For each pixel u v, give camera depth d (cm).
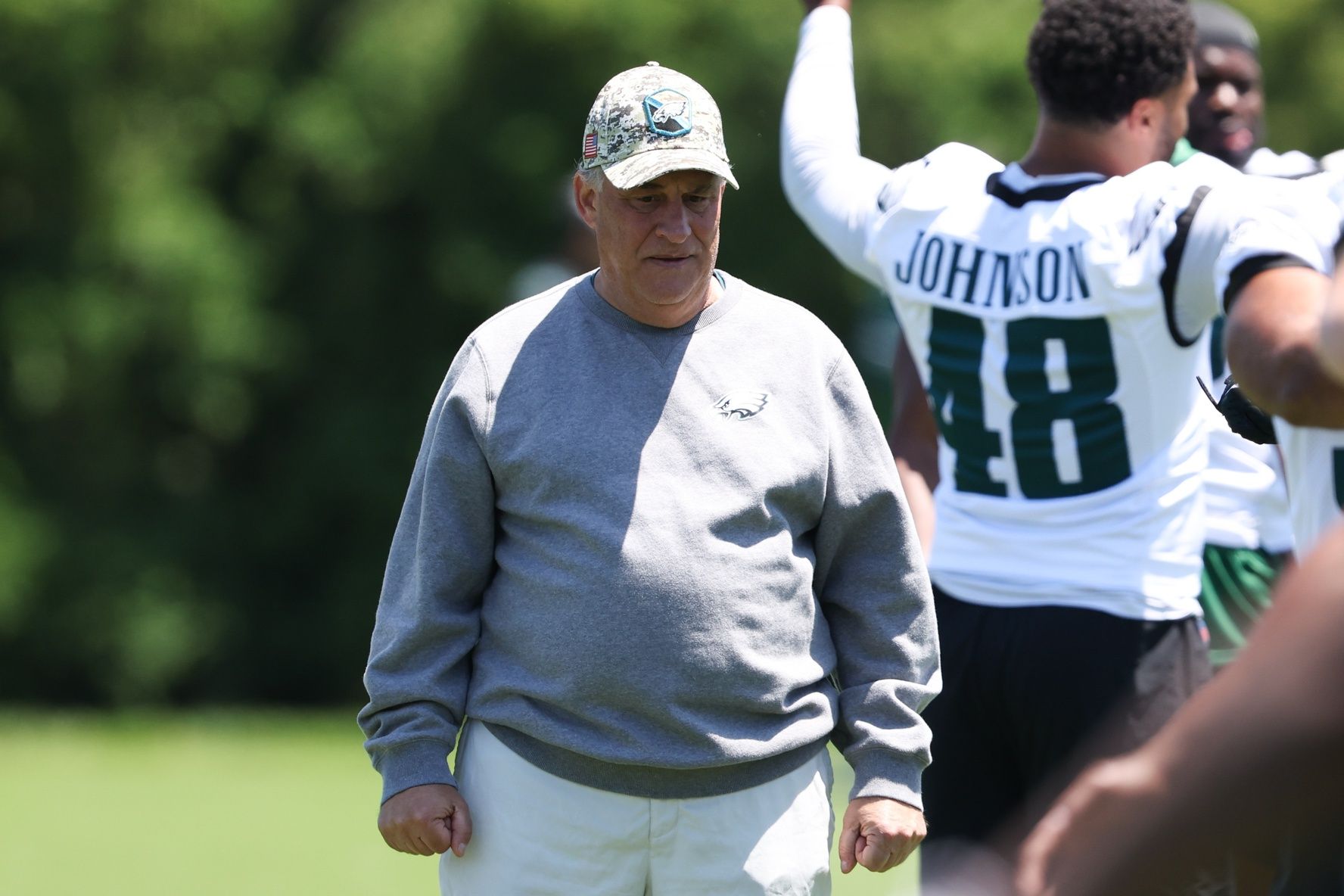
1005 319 1214
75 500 5916
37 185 5631
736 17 5631
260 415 6122
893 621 1116
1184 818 438
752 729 1066
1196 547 1225
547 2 5516
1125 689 1190
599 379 1077
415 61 5725
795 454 1080
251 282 5850
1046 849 471
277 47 6000
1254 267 894
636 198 1057
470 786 1100
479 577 1112
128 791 3475
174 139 5844
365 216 5975
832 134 1393
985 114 5509
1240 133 1528
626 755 1048
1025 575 1225
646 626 1045
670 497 1055
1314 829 430
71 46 5441
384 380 6138
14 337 5575
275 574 6197
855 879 2222
